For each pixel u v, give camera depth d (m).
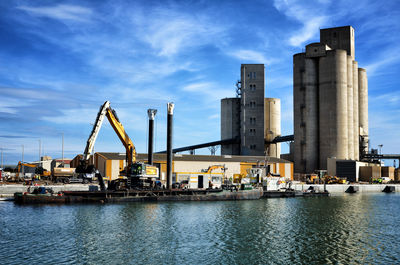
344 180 155.38
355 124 199.62
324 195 118.81
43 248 40.09
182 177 119.12
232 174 138.00
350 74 188.62
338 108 179.38
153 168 88.50
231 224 55.75
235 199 92.25
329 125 179.62
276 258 38.12
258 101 195.75
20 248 39.97
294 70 193.88
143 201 81.81
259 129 194.25
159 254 38.81
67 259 36.50
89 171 81.19
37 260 36.00
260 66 197.00
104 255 38.06
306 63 187.50
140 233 48.12
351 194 136.00
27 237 44.78
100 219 57.16
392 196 125.88
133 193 81.62
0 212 62.78
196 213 65.94
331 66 181.00
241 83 198.38
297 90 191.00
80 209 67.56
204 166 133.12
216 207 75.56
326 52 183.38
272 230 51.97
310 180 154.50
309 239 46.72
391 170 196.88
